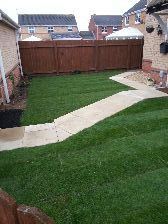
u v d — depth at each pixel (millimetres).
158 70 9852
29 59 13562
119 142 4801
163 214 2963
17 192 3508
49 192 3486
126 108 6777
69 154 4496
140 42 14688
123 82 10609
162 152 4367
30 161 4328
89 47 14062
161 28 8945
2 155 4613
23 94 9375
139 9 25859
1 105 7656
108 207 3137
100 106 7145
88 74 13664
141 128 5383
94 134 5234
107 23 44625
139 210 3049
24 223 1326
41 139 5254
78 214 3057
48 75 13891
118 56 14695
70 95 8750
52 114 6770
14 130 5812
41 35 43250
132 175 3766
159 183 3539
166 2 7402
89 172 3891
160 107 6723
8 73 9484
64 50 13789
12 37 11898
